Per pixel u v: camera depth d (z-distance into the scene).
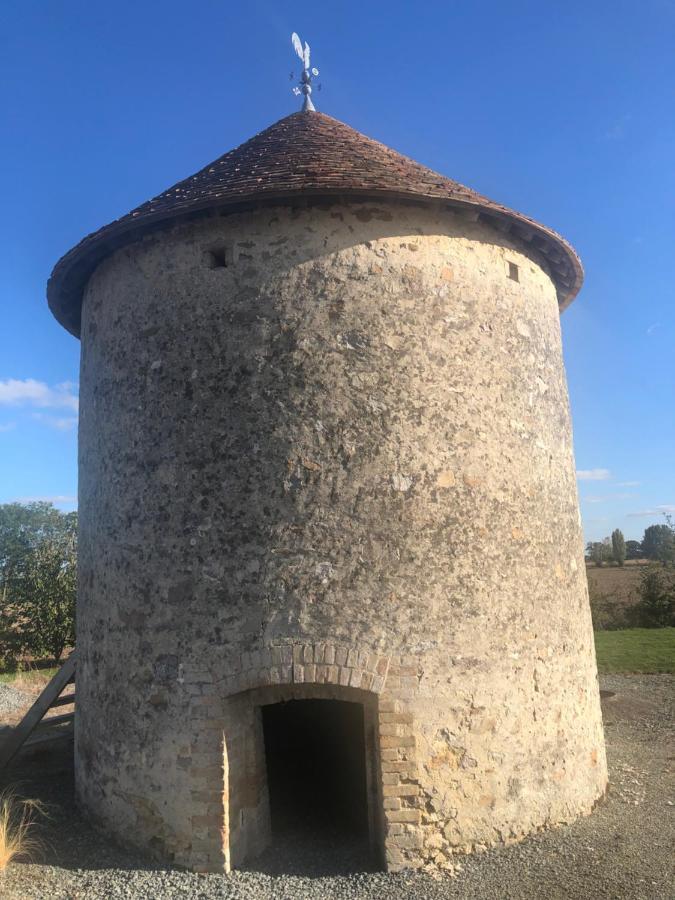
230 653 5.35
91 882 5.04
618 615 20.98
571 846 5.36
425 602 5.40
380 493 5.45
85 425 6.71
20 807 6.45
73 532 23.52
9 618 20.70
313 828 6.00
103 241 6.15
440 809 5.20
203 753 5.28
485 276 6.15
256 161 6.47
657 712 10.39
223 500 5.52
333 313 5.64
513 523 5.89
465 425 5.75
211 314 5.77
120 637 5.83
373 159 6.44
